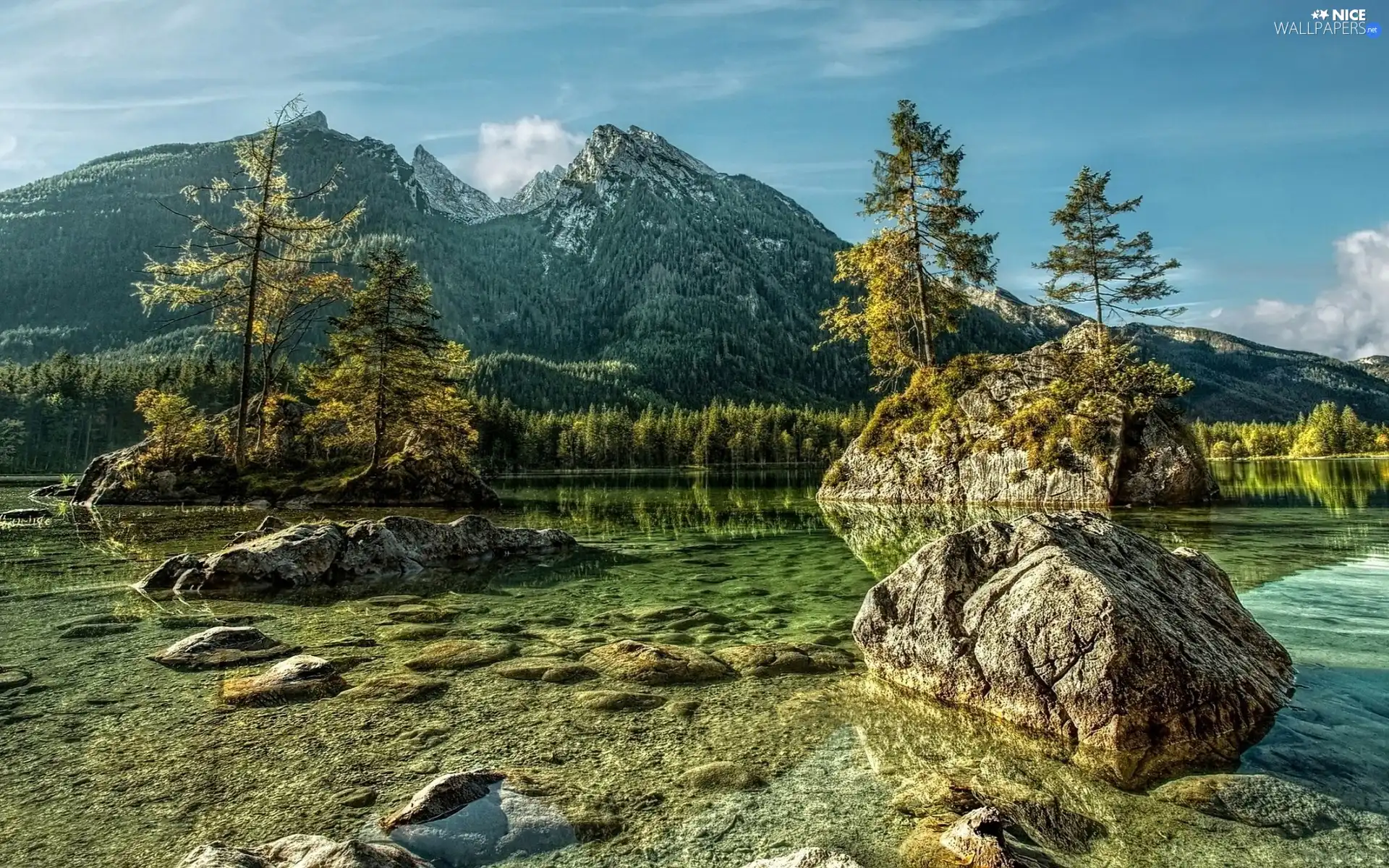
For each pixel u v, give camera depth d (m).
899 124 37.09
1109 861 3.76
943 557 7.25
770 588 12.30
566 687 6.76
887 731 5.71
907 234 37.78
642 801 4.46
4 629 8.80
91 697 6.32
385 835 3.97
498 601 11.10
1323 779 4.72
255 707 6.09
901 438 36.25
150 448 31.78
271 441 37.22
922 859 3.69
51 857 3.77
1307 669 7.00
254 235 31.77
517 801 4.37
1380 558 13.98
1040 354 34.38
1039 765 5.02
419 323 34.03
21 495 36.91
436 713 6.04
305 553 12.72
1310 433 130.62
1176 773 4.86
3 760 5.00
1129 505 28.83
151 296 30.48
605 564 15.16
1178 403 33.19
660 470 128.38
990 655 6.21
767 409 170.00
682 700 6.44
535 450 131.62
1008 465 31.62
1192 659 5.70
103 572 12.84
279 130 32.44
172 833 4.03
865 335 40.53
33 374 104.38
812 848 3.56
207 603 10.58
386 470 32.59
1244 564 13.35
